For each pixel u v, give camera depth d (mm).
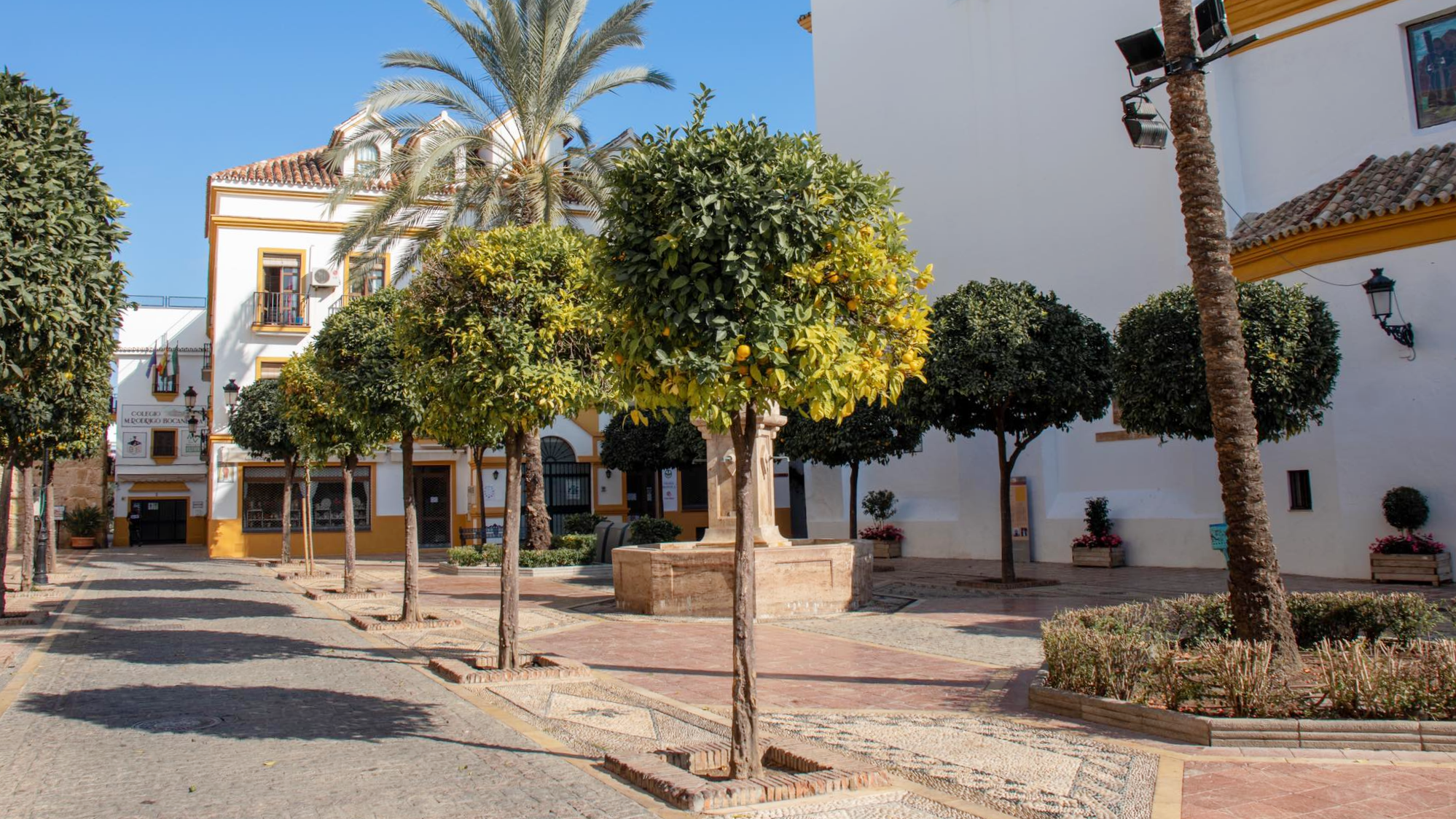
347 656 9828
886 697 7574
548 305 8469
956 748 5902
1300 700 6055
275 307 27391
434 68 19141
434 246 9086
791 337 5059
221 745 6117
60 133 7879
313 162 29844
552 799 4945
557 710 7230
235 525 27062
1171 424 12711
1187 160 7602
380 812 4738
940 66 22594
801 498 28922
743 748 5246
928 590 15164
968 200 21859
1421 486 13398
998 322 14453
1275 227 14914
